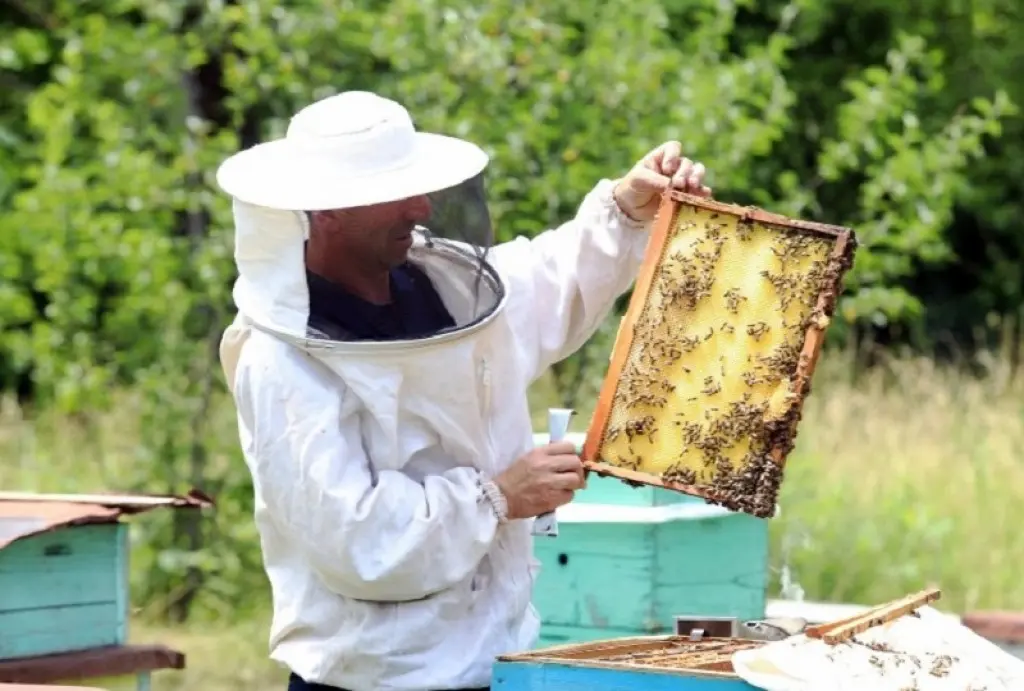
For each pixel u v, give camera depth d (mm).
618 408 5246
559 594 7551
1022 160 25500
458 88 13727
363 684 5324
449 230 5391
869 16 25750
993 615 7848
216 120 16062
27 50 18703
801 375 4957
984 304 26141
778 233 5164
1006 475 14828
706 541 7590
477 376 5422
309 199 5090
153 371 14055
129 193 13906
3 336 15219
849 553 12781
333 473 5105
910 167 15031
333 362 5180
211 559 13438
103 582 6965
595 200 5949
